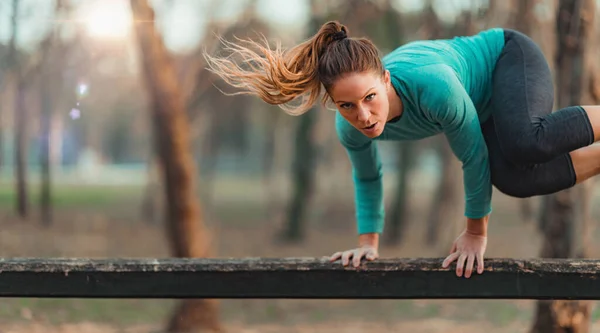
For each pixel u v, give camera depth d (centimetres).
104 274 237
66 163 4500
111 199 2616
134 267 236
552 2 726
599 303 754
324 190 2794
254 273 237
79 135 4197
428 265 235
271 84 235
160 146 721
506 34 275
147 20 714
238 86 239
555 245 520
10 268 236
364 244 278
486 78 266
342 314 858
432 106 234
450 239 1334
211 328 742
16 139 1592
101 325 712
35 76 1284
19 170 1591
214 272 236
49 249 1180
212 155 2214
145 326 732
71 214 1897
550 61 724
